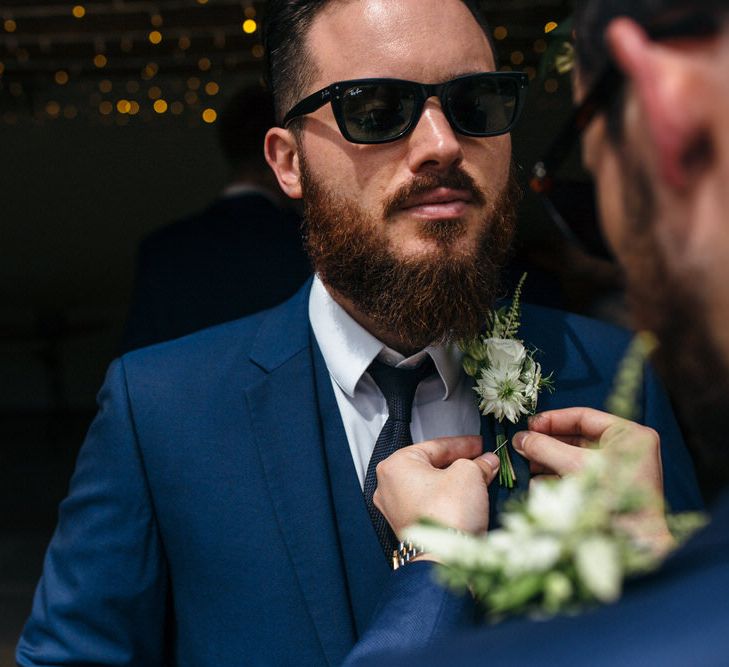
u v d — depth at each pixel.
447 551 0.71
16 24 5.40
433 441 1.27
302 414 1.40
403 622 0.97
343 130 1.23
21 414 9.27
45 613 1.43
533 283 2.26
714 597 0.52
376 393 1.41
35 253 9.57
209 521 1.37
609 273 2.20
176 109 9.11
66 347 9.34
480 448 1.29
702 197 0.56
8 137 9.27
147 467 1.40
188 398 1.42
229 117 3.06
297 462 1.37
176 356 1.47
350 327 1.39
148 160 9.36
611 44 0.58
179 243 3.01
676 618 0.52
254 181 3.07
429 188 1.22
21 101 8.54
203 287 2.96
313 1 1.29
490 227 1.27
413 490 1.16
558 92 1.86
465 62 1.24
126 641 1.40
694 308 0.58
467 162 1.24
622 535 0.67
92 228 9.54
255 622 1.33
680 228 0.58
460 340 1.33
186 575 1.38
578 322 1.55
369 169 1.24
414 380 1.38
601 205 0.65
